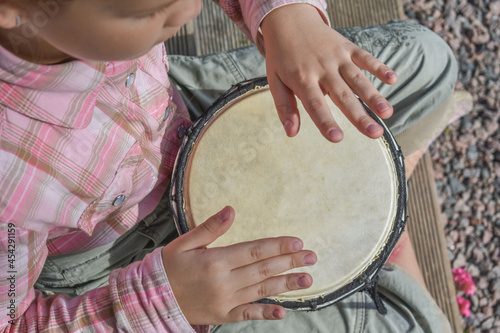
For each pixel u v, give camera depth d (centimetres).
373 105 85
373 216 106
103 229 105
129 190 97
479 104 233
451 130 230
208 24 183
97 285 118
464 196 225
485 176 227
